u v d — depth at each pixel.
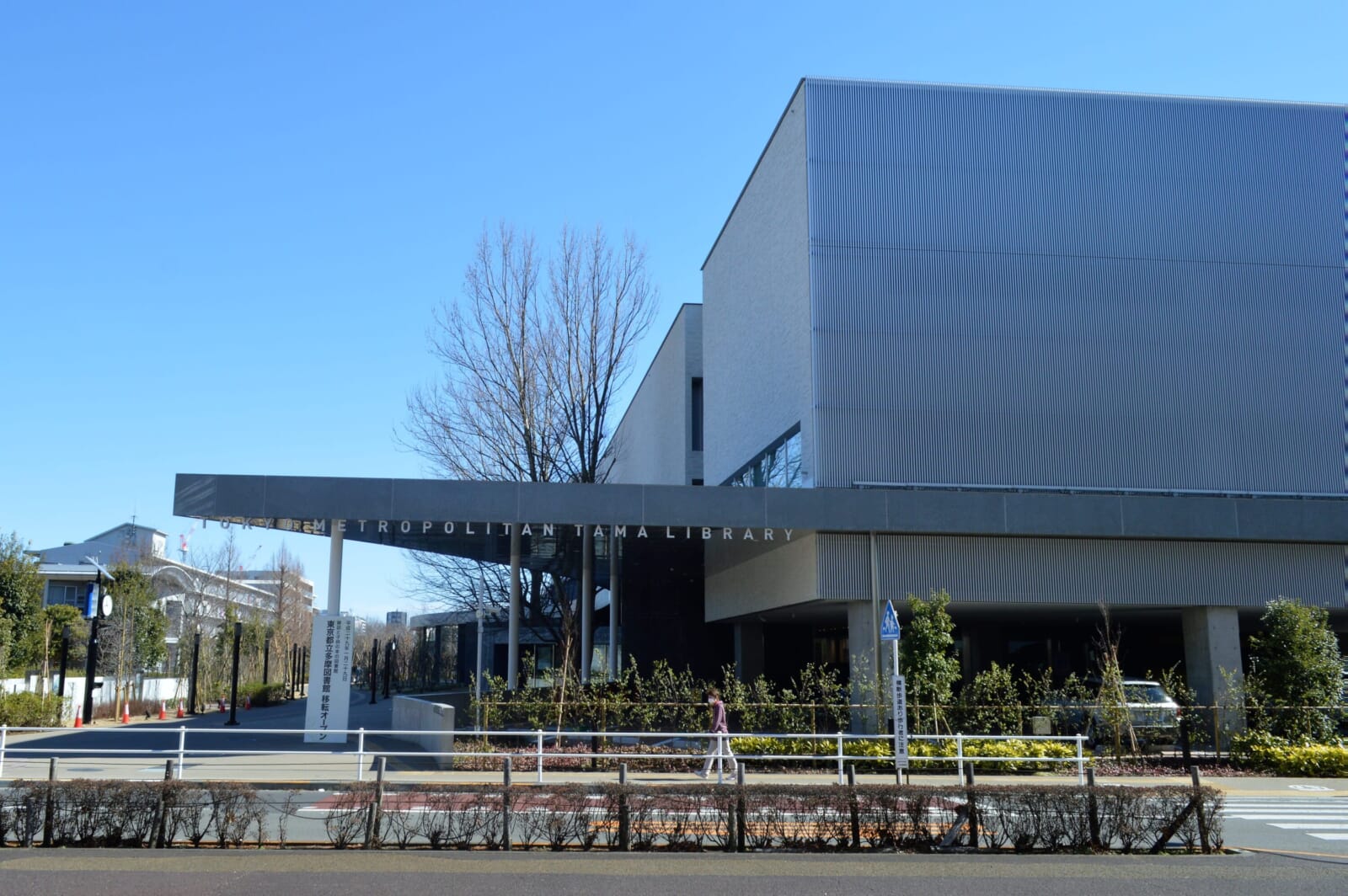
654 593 38.47
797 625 40.09
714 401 39.31
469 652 64.50
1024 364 27.77
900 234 28.08
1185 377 28.14
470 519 23.58
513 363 39.50
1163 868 10.97
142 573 50.50
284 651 68.62
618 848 11.85
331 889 9.56
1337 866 11.23
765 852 11.70
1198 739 24.92
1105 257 28.52
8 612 39.38
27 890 9.44
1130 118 29.30
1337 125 29.89
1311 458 28.12
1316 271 29.08
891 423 27.14
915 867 10.87
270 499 23.17
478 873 10.30
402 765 21.09
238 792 11.98
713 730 21.30
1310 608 25.14
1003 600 25.67
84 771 19.52
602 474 41.69
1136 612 29.34
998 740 22.28
